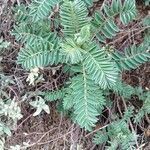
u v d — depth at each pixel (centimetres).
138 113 88
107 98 90
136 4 98
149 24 92
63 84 91
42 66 82
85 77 76
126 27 94
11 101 86
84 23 75
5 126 86
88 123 75
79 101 75
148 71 96
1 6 92
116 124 85
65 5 73
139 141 93
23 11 82
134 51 80
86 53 74
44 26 80
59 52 76
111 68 73
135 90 90
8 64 92
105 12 77
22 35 79
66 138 91
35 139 92
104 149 91
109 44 90
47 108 85
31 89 91
